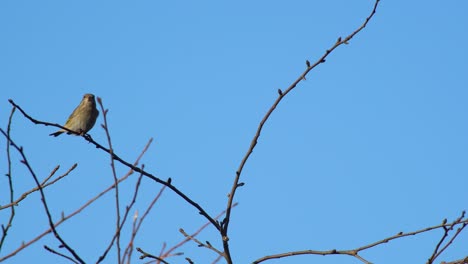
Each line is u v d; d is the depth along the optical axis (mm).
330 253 5664
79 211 4426
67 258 4102
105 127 4301
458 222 5211
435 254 5180
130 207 4062
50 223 4070
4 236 4059
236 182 6039
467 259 5227
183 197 5883
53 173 5363
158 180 5875
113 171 4160
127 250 3945
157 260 4523
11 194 4277
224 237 5848
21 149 4113
